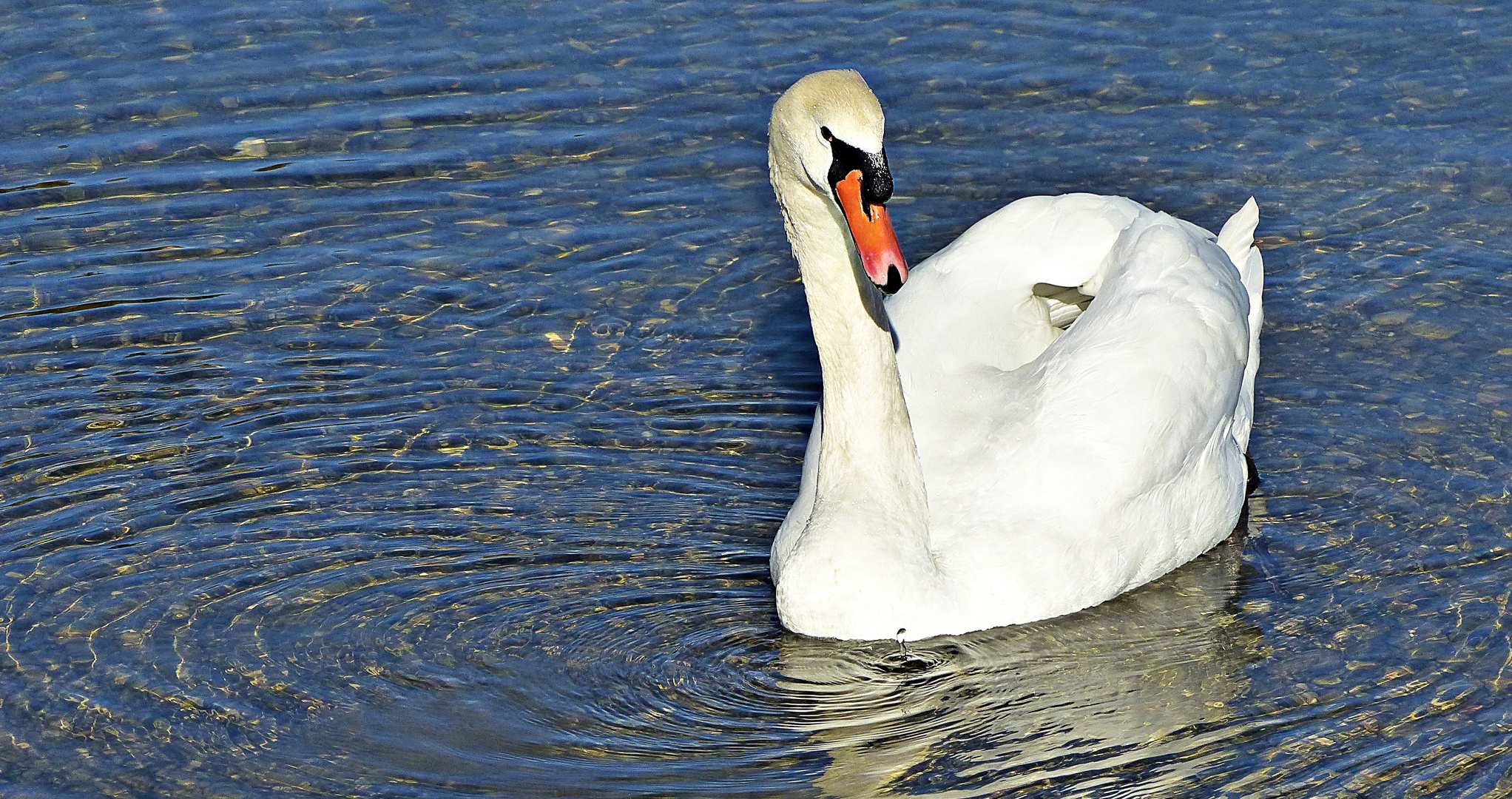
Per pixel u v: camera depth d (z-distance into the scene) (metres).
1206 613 13.23
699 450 15.31
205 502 14.52
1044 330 14.84
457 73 20.75
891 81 20.42
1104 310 13.95
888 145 19.44
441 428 15.53
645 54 21.03
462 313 17.19
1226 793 11.04
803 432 15.57
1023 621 13.05
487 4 22.08
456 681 12.44
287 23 21.75
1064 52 20.92
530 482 14.86
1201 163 18.98
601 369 16.39
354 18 21.83
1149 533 13.47
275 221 18.50
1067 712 12.02
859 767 11.45
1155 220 14.48
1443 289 16.92
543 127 19.89
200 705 12.16
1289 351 16.30
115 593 13.41
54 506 14.43
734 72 20.64
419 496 14.66
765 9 21.94
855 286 12.39
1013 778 11.27
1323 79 20.22
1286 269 17.38
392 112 20.11
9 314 17.03
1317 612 13.08
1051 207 14.69
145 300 17.30
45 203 18.69
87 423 15.50
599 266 17.89
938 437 13.62
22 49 21.16
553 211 18.69
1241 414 14.70
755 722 11.96
